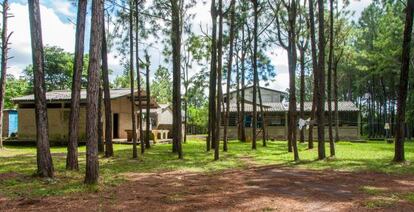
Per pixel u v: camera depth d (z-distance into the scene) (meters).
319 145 18.81
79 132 29.59
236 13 26.62
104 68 19.56
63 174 12.43
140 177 12.85
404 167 15.62
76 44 13.68
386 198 9.28
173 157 19.78
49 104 31.09
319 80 18.56
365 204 8.57
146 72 24.98
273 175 13.48
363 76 54.38
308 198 9.31
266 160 18.48
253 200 9.03
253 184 11.46
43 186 10.59
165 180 12.21
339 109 42.34
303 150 24.91
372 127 57.84
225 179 12.49
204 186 11.04
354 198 9.33
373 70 45.88
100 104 21.08
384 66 38.75
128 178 12.57
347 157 19.77
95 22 10.86
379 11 45.75
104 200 8.95
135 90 33.59
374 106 59.47
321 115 18.73
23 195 9.41
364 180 12.32
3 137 35.81
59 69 58.94
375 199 9.15
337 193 10.01
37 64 11.62
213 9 22.95
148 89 25.03
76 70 13.67
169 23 21.19
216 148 18.58
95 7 10.86
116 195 9.55
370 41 46.25
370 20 46.25
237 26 28.08
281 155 21.16
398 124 17.17
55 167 14.27
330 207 8.31
